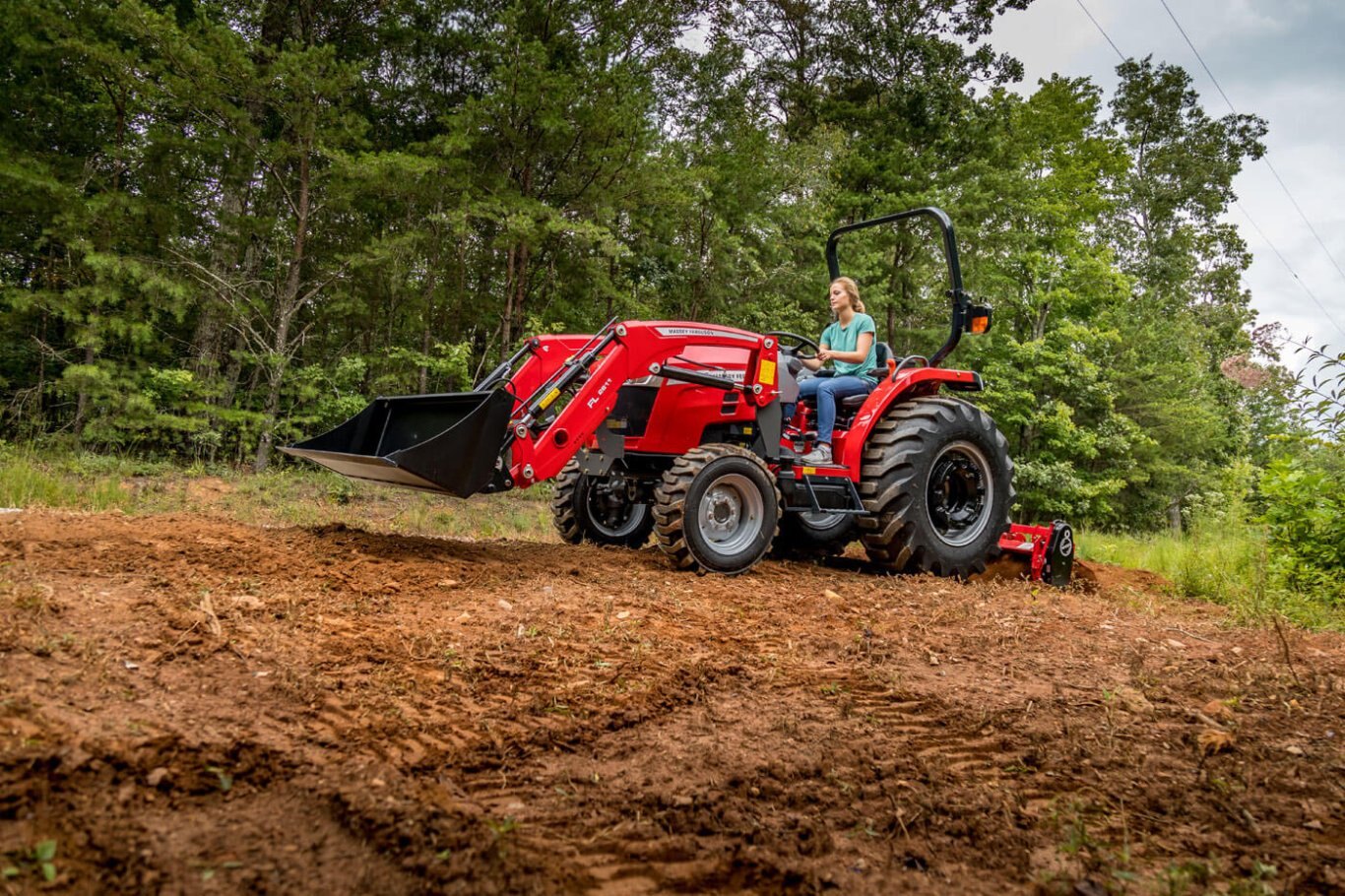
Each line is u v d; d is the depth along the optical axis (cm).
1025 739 285
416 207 1446
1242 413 2333
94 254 1166
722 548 512
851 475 596
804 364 636
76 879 152
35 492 730
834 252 693
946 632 425
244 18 1495
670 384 542
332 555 431
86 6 1190
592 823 201
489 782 219
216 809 184
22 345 1352
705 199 1630
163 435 1260
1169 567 862
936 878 191
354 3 1541
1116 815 230
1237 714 325
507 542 587
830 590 499
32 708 211
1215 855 210
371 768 213
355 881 164
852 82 2272
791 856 194
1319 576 655
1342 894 192
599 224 1490
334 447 490
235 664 269
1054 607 524
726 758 247
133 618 294
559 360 547
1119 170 2956
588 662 320
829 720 287
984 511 642
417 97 1594
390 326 1468
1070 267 2156
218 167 1370
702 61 1989
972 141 2077
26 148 1284
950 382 670
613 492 629
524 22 1500
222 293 1309
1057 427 1944
